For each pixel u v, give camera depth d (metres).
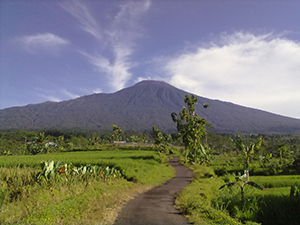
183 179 28.03
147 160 43.75
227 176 29.78
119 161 35.91
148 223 8.68
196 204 11.20
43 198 10.09
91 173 17.88
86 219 8.61
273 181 23.84
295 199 12.74
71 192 12.23
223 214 10.57
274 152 53.38
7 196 9.56
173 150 89.50
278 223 11.41
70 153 67.00
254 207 12.41
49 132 156.75
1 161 33.66
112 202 12.04
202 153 48.44
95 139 117.38
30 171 13.38
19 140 111.56
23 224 7.11
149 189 19.14
